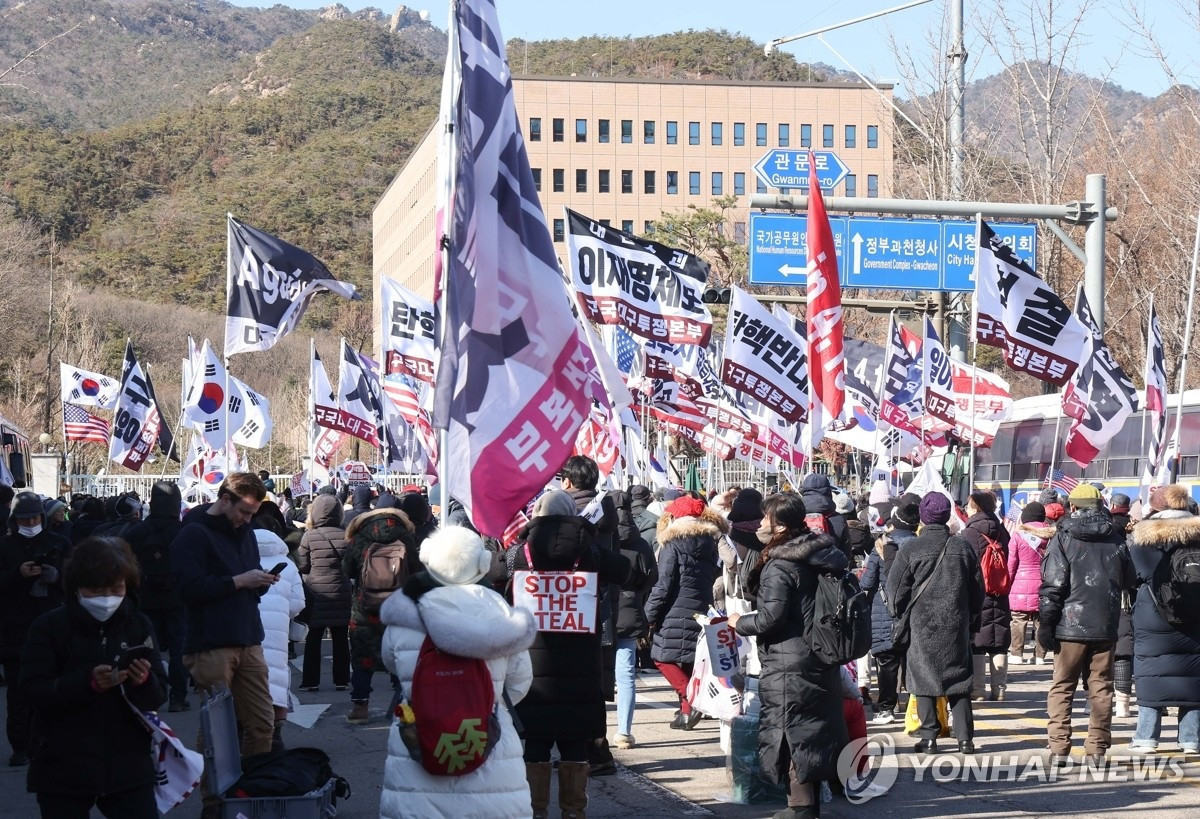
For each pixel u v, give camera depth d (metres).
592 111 98.38
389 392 20.88
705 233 60.94
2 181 132.75
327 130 166.50
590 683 7.96
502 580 9.62
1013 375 57.72
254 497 8.49
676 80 98.94
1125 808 8.91
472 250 7.95
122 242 129.00
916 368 22.23
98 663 5.92
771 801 9.09
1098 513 10.21
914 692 10.61
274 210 142.00
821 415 14.74
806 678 8.02
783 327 17.64
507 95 8.20
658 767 10.33
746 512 11.23
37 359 67.12
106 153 146.50
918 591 10.58
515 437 7.78
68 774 5.89
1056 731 10.24
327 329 119.94
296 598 9.86
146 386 27.69
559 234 97.75
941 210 19.81
